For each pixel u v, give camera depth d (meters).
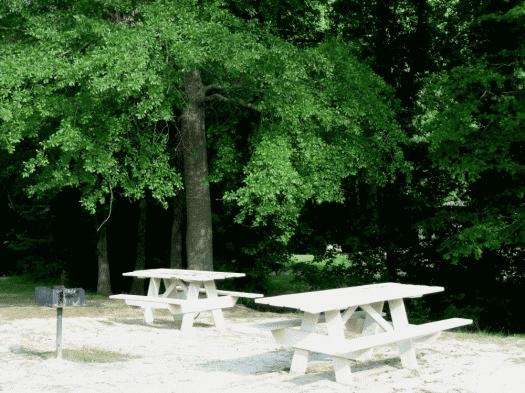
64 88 11.63
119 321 9.38
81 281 20.61
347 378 5.16
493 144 13.02
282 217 13.87
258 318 10.20
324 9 18.11
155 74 10.66
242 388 5.00
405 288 6.59
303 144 12.35
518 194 13.85
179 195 17.98
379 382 5.25
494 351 6.79
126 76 10.07
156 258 20.36
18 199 20.80
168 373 5.61
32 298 14.91
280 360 6.29
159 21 10.80
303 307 5.11
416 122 19.09
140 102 11.26
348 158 13.03
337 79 13.47
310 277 19.78
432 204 18.19
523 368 5.84
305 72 11.98
